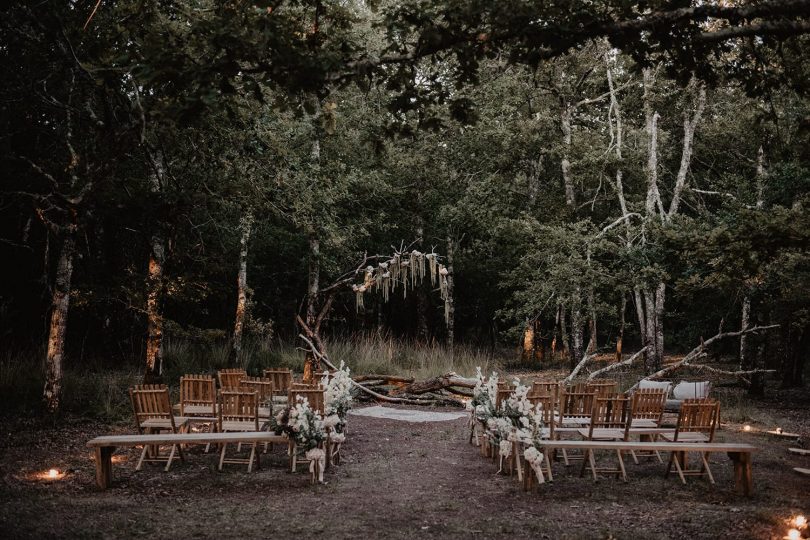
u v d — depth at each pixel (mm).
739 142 20797
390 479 7496
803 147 8961
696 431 8164
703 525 5734
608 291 21391
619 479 7609
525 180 26750
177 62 5703
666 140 21266
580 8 5848
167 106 5812
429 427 11320
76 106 11969
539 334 27219
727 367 22672
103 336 17125
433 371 17422
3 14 9883
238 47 5609
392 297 29188
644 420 8906
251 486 7031
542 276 19469
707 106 20953
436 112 6523
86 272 16078
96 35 9953
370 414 12758
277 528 5566
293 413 7148
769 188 15906
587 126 25594
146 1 8422
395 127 6645
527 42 5812
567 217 22281
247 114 12273
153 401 7820
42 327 17094
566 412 8852
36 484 6918
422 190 24875
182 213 13406
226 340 20672
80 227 11641
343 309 27078
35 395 11898
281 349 20000
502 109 21906
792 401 16172
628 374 20922
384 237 25203
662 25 5766
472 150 23812
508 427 7496
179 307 20016
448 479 7539
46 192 12078
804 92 7039
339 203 20500
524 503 6520
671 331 27531
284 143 14156
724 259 8562
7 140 12320
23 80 10953
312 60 5652
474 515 6074
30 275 16859
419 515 6051
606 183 23234
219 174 13250
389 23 5941
